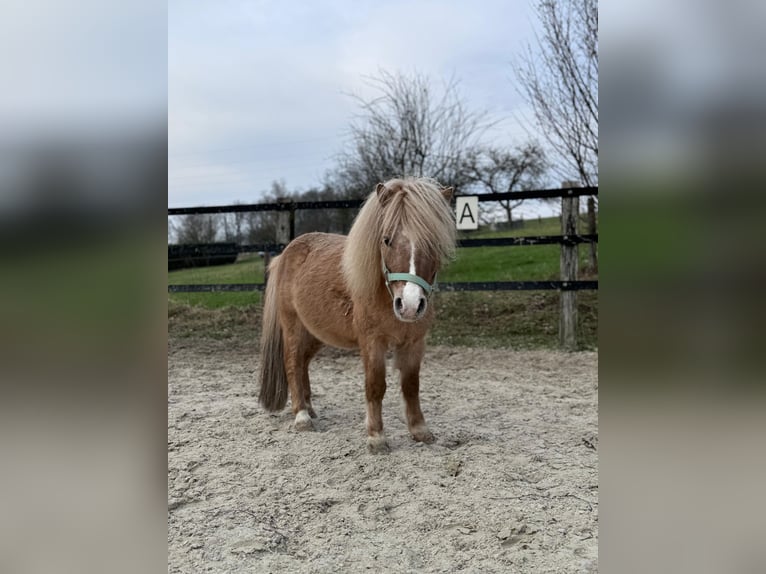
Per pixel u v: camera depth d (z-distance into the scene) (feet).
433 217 9.30
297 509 8.52
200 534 7.70
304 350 13.14
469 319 25.23
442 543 7.45
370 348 10.53
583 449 10.94
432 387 16.25
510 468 9.78
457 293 28.27
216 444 11.48
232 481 9.58
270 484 9.45
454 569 6.83
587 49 27.61
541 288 20.52
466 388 16.11
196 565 6.92
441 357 20.06
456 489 9.02
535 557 6.99
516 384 16.57
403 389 11.37
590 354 19.69
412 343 10.74
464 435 11.75
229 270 36.88
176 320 26.76
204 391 16.20
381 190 9.87
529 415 13.38
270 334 13.34
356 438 11.71
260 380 13.43
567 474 9.59
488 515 8.07
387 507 8.52
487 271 31.50
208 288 23.49
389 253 9.37
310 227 42.83
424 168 38.81
